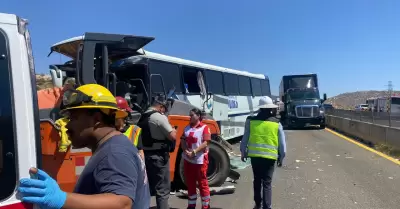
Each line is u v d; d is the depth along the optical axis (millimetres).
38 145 1993
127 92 7164
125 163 1971
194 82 12906
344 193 7234
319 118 24375
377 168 9555
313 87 26484
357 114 18844
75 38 7215
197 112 6020
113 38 6270
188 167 5988
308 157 11672
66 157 5270
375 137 14359
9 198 1845
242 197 7152
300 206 6469
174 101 7492
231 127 15555
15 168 1886
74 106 2055
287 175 9008
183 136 6074
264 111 5910
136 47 6836
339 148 13641
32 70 2045
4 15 2004
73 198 1778
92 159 2020
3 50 1961
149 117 5418
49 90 5598
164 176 5457
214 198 7070
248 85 18453
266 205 5629
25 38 2051
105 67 6449
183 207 6586
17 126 1919
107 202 1826
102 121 2121
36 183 1739
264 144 5680
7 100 1927
